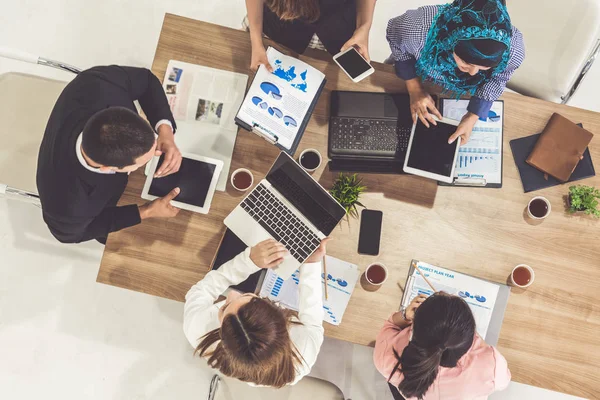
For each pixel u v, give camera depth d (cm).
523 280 190
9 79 211
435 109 187
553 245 193
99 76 172
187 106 192
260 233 179
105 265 186
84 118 164
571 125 192
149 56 288
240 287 186
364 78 195
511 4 204
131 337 269
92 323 269
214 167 187
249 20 192
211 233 188
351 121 189
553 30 204
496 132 193
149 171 186
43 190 164
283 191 180
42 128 211
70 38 287
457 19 153
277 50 191
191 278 187
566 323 190
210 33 195
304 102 185
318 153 188
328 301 187
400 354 172
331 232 189
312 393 201
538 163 191
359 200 192
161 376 268
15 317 268
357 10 198
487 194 194
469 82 179
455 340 154
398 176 194
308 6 176
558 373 189
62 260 271
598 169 196
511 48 171
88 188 165
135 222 180
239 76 194
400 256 191
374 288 189
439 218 193
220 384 205
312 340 164
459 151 193
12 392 265
